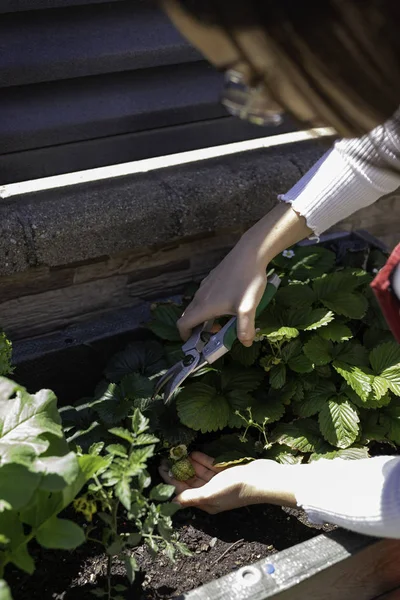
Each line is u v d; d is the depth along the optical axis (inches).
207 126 72.3
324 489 51.7
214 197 68.1
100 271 68.7
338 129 28.4
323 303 67.1
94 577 53.3
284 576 47.3
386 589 57.2
